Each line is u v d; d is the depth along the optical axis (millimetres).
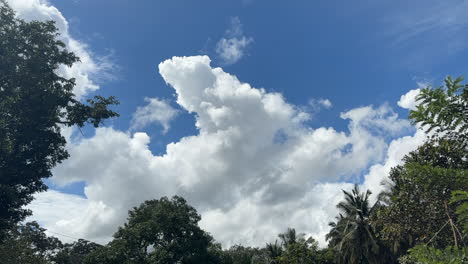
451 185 2697
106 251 29125
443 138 3191
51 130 15703
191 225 31484
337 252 31297
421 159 9758
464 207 2590
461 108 2693
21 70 14508
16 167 14094
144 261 29203
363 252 29672
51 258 34781
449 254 2656
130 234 29469
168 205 31859
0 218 13766
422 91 2777
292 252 29156
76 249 47844
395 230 13547
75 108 16016
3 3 14531
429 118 2795
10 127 13797
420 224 12328
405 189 12195
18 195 13820
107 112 16625
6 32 14586
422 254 2750
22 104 14352
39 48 15375
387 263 28547
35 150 14555
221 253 32875
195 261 30016
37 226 33344
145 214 32438
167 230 29812
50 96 15047
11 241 20453
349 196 32125
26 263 21234
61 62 16016
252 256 41625
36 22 15211
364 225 29609
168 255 28734
